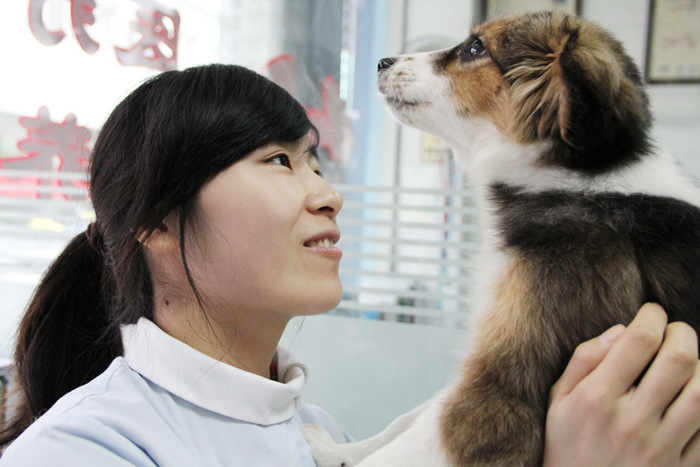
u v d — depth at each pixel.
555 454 0.81
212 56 2.77
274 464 0.78
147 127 0.81
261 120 0.82
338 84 3.13
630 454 0.75
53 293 0.96
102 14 2.15
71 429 0.66
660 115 2.74
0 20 2.15
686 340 0.78
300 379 0.92
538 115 1.22
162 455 0.69
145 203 0.79
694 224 1.01
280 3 2.86
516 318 0.97
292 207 0.79
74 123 2.12
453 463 0.91
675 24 2.70
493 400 0.93
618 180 1.09
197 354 0.78
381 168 3.57
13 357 1.11
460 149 1.51
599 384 0.77
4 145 2.19
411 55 1.61
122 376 0.79
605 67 1.09
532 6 2.83
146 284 0.85
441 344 1.99
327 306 0.82
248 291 0.80
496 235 1.19
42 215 2.16
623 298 0.92
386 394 2.01
